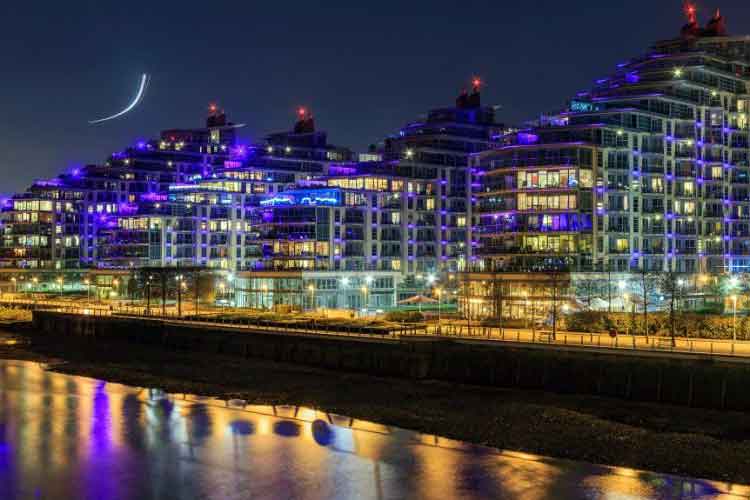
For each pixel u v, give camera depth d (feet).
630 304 493.77
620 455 256.32
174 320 541.34
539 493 226.99
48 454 268.00
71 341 563.89
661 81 621.72
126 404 343.87
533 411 308.19
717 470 241.76
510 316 504.43
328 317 514.68
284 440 283.18
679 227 615.16
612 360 330.54
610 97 615.16
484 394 348.38
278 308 589.32
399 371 393.70
